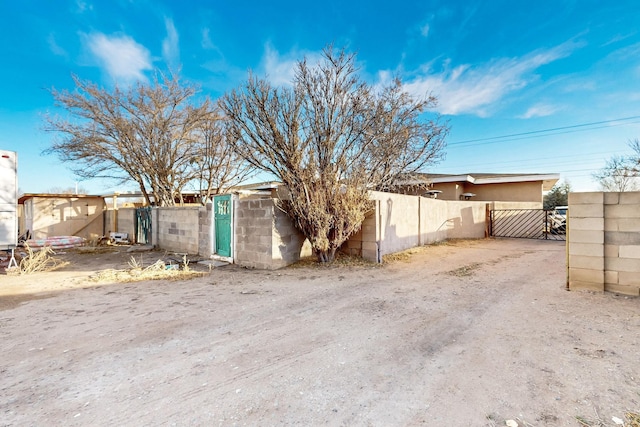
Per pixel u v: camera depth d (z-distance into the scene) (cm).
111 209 1588
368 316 399
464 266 750
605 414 195
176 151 1370
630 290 470
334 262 786
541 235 1407
